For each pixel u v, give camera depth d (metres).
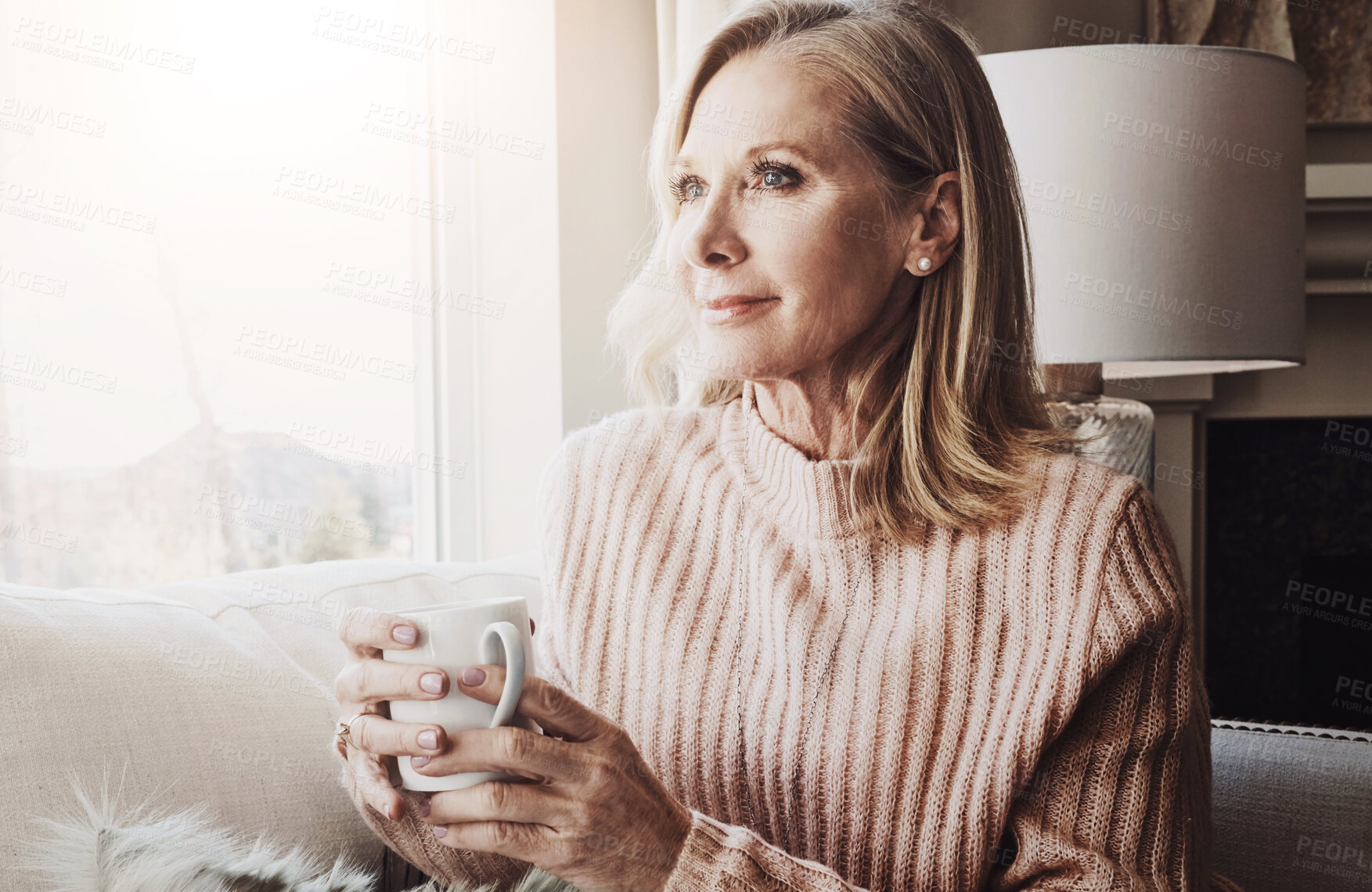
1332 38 1.99
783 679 0.76
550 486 0.93
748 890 0.59
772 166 0.72
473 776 0.55
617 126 1.57
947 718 0.72
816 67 0.72
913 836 0.72
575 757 0.55
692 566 0.83
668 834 0.60
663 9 1.45
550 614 0.90
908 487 0.76
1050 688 0.70
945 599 0.74
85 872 0.55
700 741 0.79
